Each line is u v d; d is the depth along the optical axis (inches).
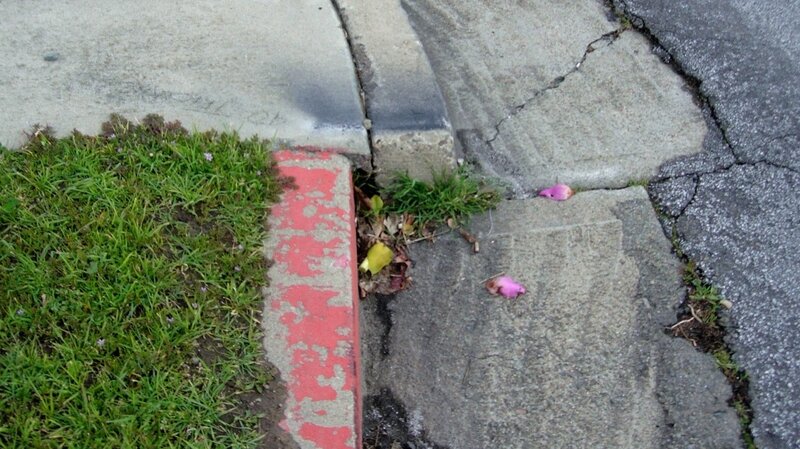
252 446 77.9
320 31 97.2
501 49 104.2
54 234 82.9
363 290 90.2
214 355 80.5
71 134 88.7
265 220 86.2
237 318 82.0
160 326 80.2
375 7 99.7
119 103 91.0
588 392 85.0
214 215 85.7
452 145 93.0
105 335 79.4
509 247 91.9
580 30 105.7
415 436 84.1
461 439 83.8
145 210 84.7
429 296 89.9
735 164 96.3
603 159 96.9
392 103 93.7
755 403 84.0
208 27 96.7
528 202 94.6
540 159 97.0
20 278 80.8
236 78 93.4
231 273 83.4
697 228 92.5
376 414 85.0
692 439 82.8
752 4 107.3
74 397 77.2
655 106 100.2
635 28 105.7
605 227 92.7
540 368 86.0
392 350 87.6
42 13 96.9
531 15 106.8
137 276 81.8
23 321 79.2
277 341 81.7
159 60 94.0
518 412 84.4
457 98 100.7
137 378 78.7
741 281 89.6
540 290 89.5
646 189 95.1
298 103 92.4
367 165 92.0
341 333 82.3
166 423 77.4
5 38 95.0
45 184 85.1
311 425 79.1
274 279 84.0
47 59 93.7
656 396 84.7
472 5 107.6
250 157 88.1
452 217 93.2
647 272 90.1
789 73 101.9
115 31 95.9
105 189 85.2
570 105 100.3
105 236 82.8
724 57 103.1
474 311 89.0
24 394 76.9
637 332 87.4
